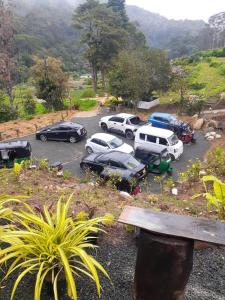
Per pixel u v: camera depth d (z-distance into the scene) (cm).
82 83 8012
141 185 1413
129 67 3127
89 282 475
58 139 2148
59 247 390
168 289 375
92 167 1496
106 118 2408
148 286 381
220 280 496
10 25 3925
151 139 1847
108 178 1270
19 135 2314
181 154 1908
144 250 371
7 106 3206
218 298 463
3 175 937
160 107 3278
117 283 476
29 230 430
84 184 974
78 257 508
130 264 512
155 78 3409
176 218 382
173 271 365
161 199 866
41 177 974
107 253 535
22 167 1053
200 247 558
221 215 683
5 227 452
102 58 5338
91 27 5422
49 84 3538
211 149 2017
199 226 367
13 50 4072
